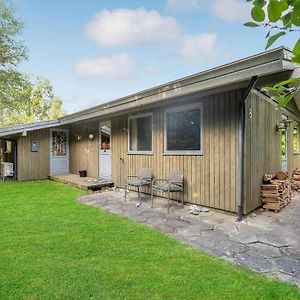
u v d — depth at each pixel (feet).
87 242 11.98
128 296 7.72
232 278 8.84
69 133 38.86
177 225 14.90
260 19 3.14
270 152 21.12
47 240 12.16
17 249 11.05
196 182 19.38
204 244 12.01
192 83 16.42
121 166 27.48
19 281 8.46
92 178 32.45
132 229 14.01
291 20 2.89
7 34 51.39
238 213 16.33
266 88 3.61
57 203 20.36
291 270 9.52
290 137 27.71
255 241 12.43
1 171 37.19
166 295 7.79
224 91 17.13
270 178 19.10
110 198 22.56
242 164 16.43
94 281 8.53
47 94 85.10
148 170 22.94
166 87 18.39
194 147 19.58
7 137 34.81
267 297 7.75
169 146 21.61
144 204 20.30
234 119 16.87
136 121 25.30
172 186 18.81
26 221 15.24
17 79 57.21
